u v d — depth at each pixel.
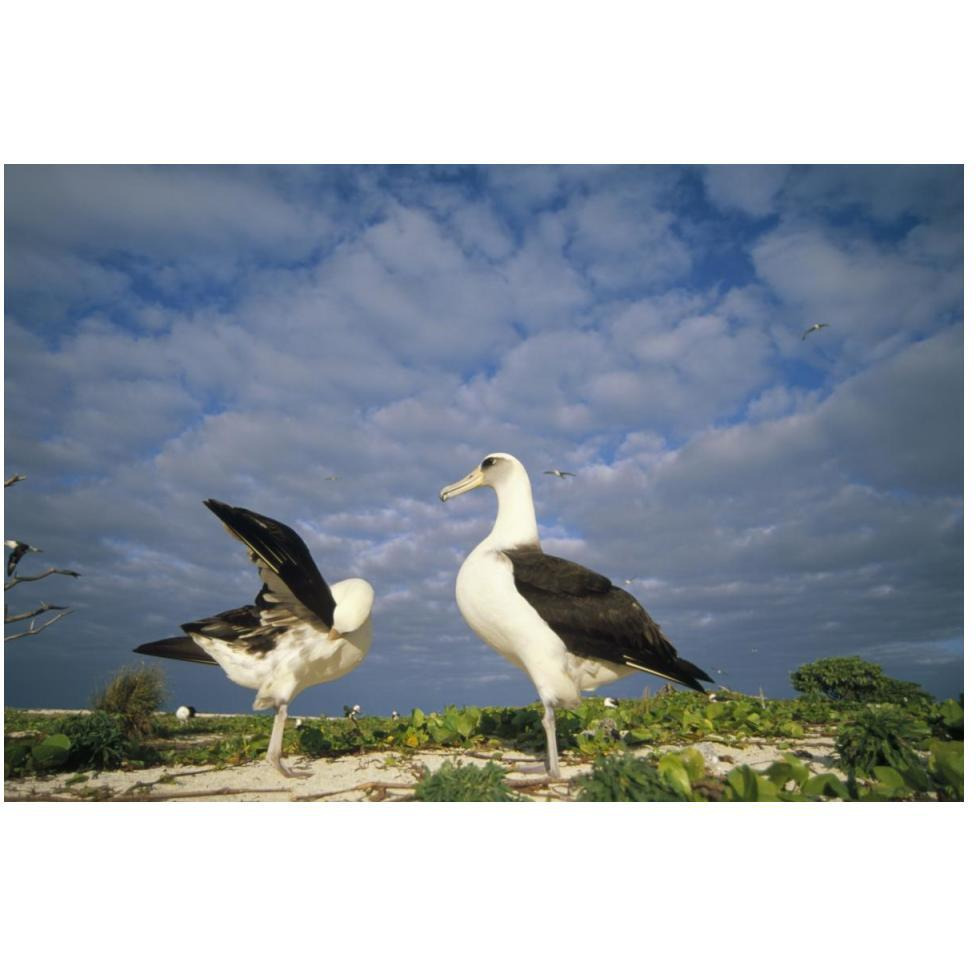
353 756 1.59
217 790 1.24
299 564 1.35
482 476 1.63
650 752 1.52
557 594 1.43
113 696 2.11
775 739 1.77
